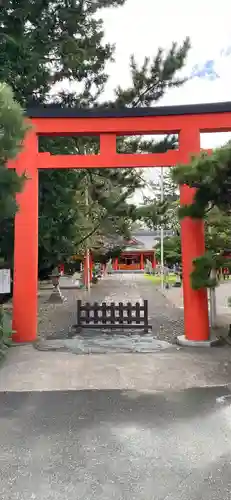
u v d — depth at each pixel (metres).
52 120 8.62
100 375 6.21
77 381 5.93
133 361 7.04
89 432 4.17
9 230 11.55
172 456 3.66
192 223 8.34
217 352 7.70
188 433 4.13
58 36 11.41
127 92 12.00
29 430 4.23
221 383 5.80
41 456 3.67
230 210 7.84
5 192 6.23
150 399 5.16
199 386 5.68
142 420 4.47
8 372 6.39
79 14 11.37
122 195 14.66
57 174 12.60
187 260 8.40
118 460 3.59
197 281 7.86
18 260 8.63
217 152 6.65
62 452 3.74
